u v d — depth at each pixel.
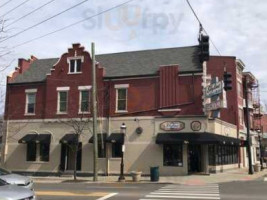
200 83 32.56
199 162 32.38
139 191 19.92
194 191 19.89
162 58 35.47
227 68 41.00
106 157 33.81
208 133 31.23
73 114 35.47
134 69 35.00
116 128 33.97
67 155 35.47
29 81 37.94
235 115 41.44
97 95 34.91
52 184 25.25
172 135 31.81
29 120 37.25
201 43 29.89
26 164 36.59
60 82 36.53
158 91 33.41
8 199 10.17
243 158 44.41
